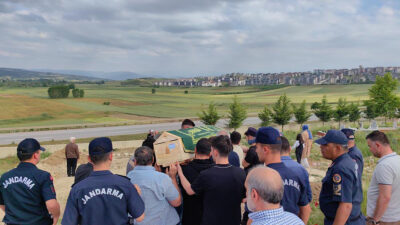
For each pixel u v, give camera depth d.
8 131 56.44
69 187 11.66
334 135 3.78
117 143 33.09
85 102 127.50
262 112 57.84
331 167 3.83
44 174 4.04
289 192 3.64
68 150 15.71
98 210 3.30
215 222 3.92
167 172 4.69
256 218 2.45
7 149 30.69
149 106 126.81
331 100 167.50
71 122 78.50
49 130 58.31
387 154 4.29
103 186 3.36
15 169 4.02
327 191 3.87
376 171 4.29
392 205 4.21
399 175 4.12
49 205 4.01
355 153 5.29
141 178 3.93
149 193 3.89
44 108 104.81
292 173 3.68
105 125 66.19
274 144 3.69
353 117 61.19
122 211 3.40
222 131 5.35
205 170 4.07
